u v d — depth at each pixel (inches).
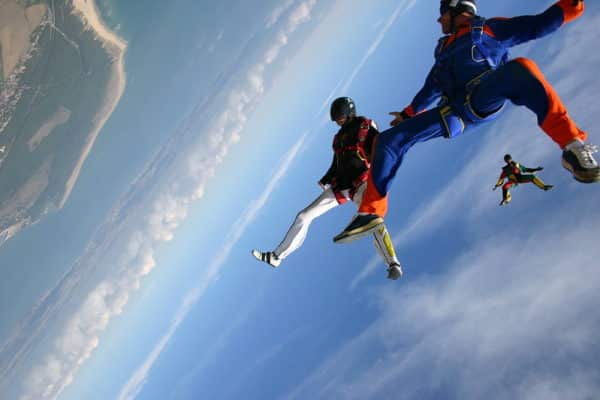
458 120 128.4
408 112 147.9
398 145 131.0
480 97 122.2
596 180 104.6
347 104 150.9
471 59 128.4
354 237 130.3
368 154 145.9
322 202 150.9
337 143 151.0
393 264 130.0
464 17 133.1
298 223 150.9
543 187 180.1
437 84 138.7
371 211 131.0
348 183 147.2
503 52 131.8
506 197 188.4
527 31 128.3
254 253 148.3
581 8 123.3
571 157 107.1
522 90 114.5
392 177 131.7
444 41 136.0
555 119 110.7
